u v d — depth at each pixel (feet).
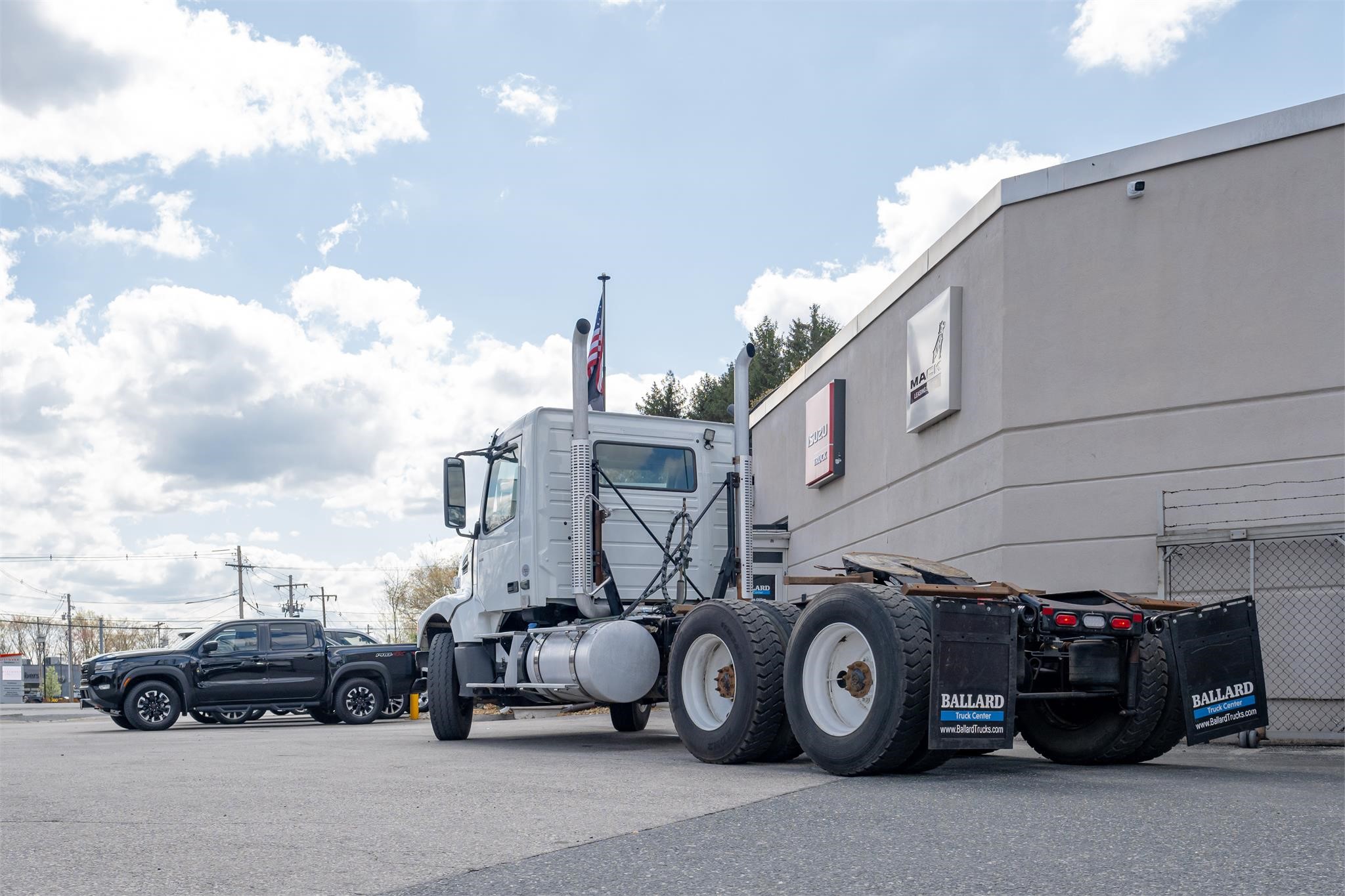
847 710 23.77
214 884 12.65
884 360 51.49
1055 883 12.26
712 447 36.96
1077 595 26.48
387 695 67.62
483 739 40.34
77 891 12.37
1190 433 36.47
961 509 43.11
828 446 56.85
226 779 24.62
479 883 12.57
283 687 65.36
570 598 35.04
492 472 38.04
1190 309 36.86
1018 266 40.32
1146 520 36.94
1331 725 33.04
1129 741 25.76
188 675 63.67
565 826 16.57
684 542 34.88
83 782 24.29
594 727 48.65
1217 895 11.63
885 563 26.81
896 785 21.42
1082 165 39.32
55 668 246.88
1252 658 25.89
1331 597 33.35
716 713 27.48
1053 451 38.99
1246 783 21.89
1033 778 22.98
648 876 12.88
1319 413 34.30
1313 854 13.87
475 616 37.96
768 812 17.78
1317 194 34.91
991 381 41.04
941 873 12.82
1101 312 38.55
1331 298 34.37
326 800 20.22
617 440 35.58
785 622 26.66
